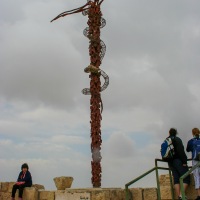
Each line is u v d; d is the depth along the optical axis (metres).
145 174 7.38
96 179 10.83
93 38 12.28
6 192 10.62
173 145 7.57
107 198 8.33
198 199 7.06
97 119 11.58
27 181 9.93
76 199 8.80
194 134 7.65
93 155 11.12
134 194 8.84
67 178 10.08
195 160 7.23
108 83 12.13
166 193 8.45
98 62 12.12
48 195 9.50
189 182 7.49
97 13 12.60
